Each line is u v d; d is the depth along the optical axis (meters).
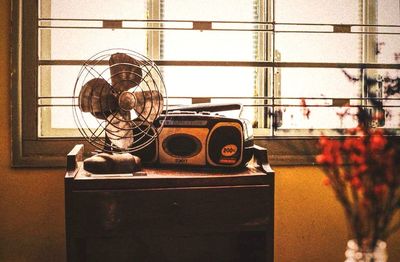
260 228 1.87
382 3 2.67
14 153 2.42
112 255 2.35
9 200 2.44
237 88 2.61
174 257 2.39
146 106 1.97
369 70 2.66
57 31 2.50
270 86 2.60
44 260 2.49
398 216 2.62
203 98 2.55
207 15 2.58
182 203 1.83
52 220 2.48
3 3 2.40
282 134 2.61
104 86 1.91
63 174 2.47
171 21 2.50
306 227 2.62
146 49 2.54
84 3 2.52
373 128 2.65
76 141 2.46
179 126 2.03
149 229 1.82
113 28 2.48
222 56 2.59
